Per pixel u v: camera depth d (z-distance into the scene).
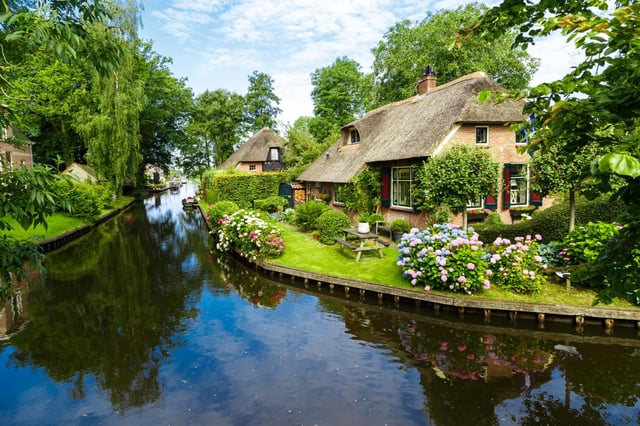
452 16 25.48
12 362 6.76
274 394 5.57
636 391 5.51
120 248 17.48
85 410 5.33
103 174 30.86
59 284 11.65
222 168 41.19
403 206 14.77
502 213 13.86
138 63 37.53
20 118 3.39
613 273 2.45
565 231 10.12
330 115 40.28
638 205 2.10
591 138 2.34
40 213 3.08
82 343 7.47
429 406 5.23
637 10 2.01
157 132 45.50
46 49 2.85
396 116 18.56
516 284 8.43
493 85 14.31
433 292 8.63
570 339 7.22
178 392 5.69
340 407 5.23
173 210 35.06
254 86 51.28
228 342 7.38
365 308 9.16
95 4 3.10
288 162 29.55
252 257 13.01
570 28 2.28
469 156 10.43
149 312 9.16
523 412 5.07
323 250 13.40
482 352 6.80
